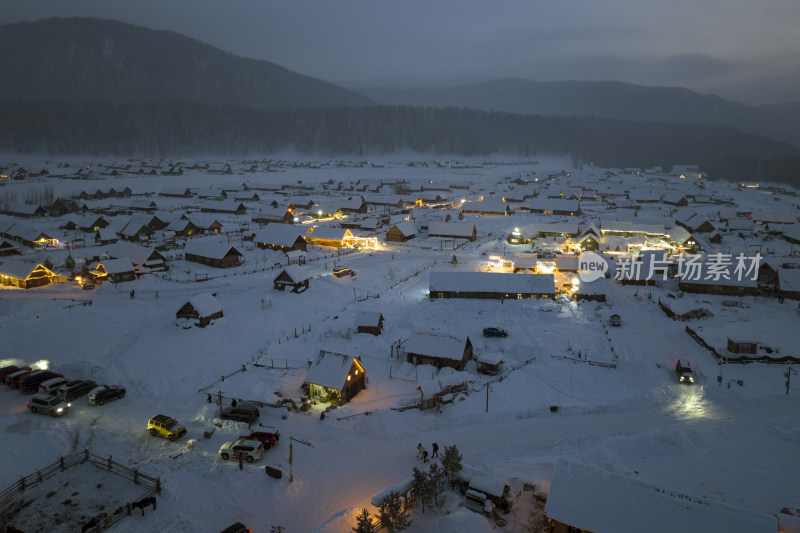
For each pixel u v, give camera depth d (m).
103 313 62.38
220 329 58.75
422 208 163.50
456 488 30.86
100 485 31.64
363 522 26.14
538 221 136.12
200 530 27.78
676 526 24.28
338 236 103.25
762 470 32.94
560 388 46.41
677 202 179.88
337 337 57.75
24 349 52.78
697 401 44.00
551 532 26.27
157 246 99.19
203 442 36.62
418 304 69.75
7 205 130.88
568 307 68.81
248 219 135.75
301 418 40.41
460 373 46.06
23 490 30.94
